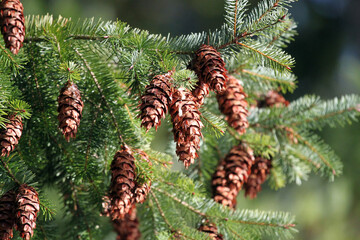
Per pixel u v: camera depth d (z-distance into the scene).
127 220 1.26
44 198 1.08
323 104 1.29
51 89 1.10
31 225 1.01
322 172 1.31
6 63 1.04
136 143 1.09
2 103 1.03
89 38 1.08
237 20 1.07
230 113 1.16
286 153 1.31
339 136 1.81
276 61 1.08
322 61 2.01
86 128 1.10
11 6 1.00
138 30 1.08
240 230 1.15
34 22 1.08
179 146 1.02
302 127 1.30
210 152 1.27
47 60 1.09
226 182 1.20
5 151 1.01
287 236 1.16
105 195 1.14
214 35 1.09
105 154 1.11
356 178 1.89
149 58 1.07
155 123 1.00
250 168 1.25
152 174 1.05
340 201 2.02
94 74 1.10
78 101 1.04
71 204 1.20
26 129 1.10
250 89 1.25
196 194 1.16
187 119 1.01
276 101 1.33
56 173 1.17
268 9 1.06
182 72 1.02
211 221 1.16
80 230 1.19
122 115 1.10
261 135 1.28
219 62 1.03
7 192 1.03
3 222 1.02
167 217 1.16
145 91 1.01
